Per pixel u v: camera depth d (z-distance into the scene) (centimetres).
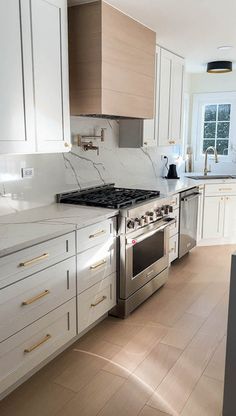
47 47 221
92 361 230
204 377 214
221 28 310
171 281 359
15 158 248
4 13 190
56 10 225
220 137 536
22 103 207
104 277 260
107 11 254
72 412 188
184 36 332
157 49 356
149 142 368
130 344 249
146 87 313
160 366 225
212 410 188
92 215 245
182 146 536
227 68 436
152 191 334
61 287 216
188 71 513
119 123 367
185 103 536
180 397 198
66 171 300
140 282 298
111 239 263
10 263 176
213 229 472
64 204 284
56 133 235
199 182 441
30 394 200
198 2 251
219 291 335
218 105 529
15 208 252
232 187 466
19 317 187
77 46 260
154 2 251
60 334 221
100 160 345
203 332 264
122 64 276
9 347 182
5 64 193
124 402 195
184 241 411
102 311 263
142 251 297
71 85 268
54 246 206
